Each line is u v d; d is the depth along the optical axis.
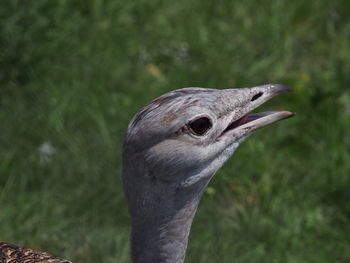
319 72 13.42
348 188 11.34
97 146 11.56
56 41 12.84
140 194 6.14
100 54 13.11
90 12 13.81
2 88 12.12
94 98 12.27
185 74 12.92
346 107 12.62
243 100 6.65
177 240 6.33
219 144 6.45
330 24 14.48
